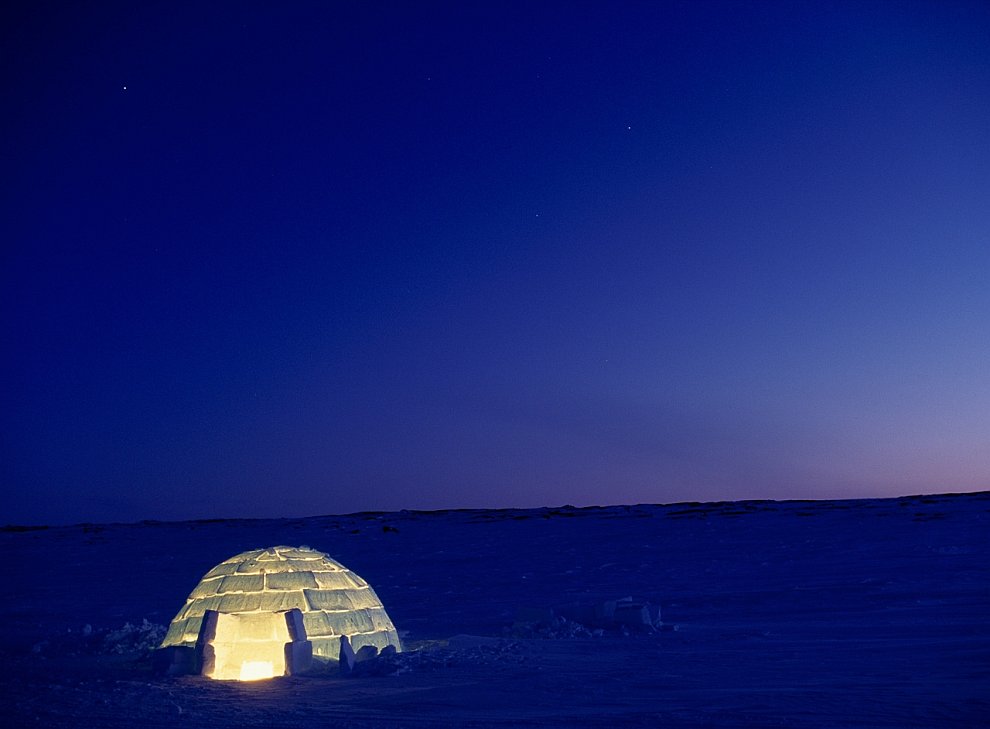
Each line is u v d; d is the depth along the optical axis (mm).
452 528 73375
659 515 83312
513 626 18938
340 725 9523
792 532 54062
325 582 14836
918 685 11086
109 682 12500
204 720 9906
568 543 53781
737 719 9375
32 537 75562
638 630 17891
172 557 51250
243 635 13992
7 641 18859
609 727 9172
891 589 24875
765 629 17969
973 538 43438
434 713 10148
